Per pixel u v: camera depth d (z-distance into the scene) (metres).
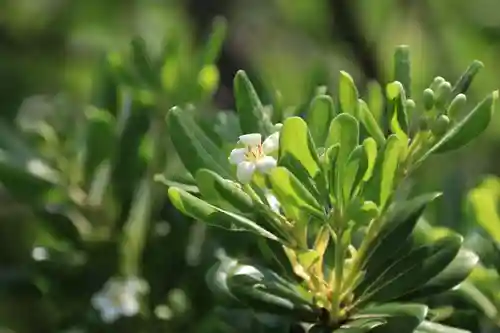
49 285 0.88
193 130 0.71
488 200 0.77
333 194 0.67
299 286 0.70
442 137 0.69
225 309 0.78
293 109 0.82
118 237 0.88
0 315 0.92
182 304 0.86
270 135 0.70
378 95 0.75
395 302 0.71
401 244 0.69
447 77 1.21
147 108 0.86
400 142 0.69
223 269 0.72
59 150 0.91
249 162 0.67
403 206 0.70
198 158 0.71
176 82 0.87
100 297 0.86
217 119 0.79
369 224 0.70
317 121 0.70
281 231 0.69
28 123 0.97
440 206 0.85
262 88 0.80
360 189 0.67
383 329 0.68
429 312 0.72
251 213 0.68
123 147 0.86
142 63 0.87
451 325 0.75
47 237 0.93
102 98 0.89
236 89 0.72
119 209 0.87
